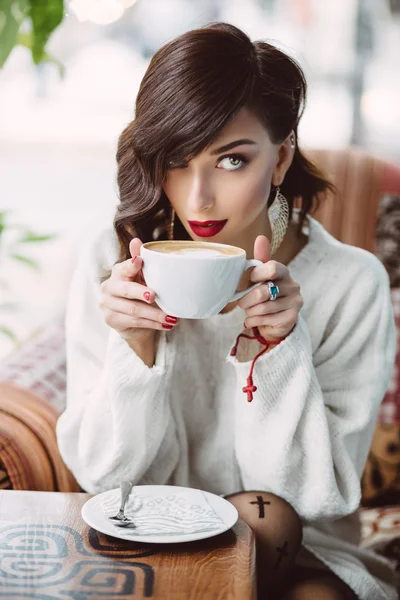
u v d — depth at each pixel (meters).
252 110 1.09
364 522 1.69
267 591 1.12
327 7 4.45
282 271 1.04
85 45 5.40
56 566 0.88
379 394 1.36
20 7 1.27
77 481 1.34
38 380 1.54
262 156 1.12
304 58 1.26
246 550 0.93
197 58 1.06
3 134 5.93
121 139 1.17
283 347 1.15
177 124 1.05
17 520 0.99
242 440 1.27
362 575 1.29
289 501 1.29
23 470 1.30
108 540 0.94
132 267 0.99
